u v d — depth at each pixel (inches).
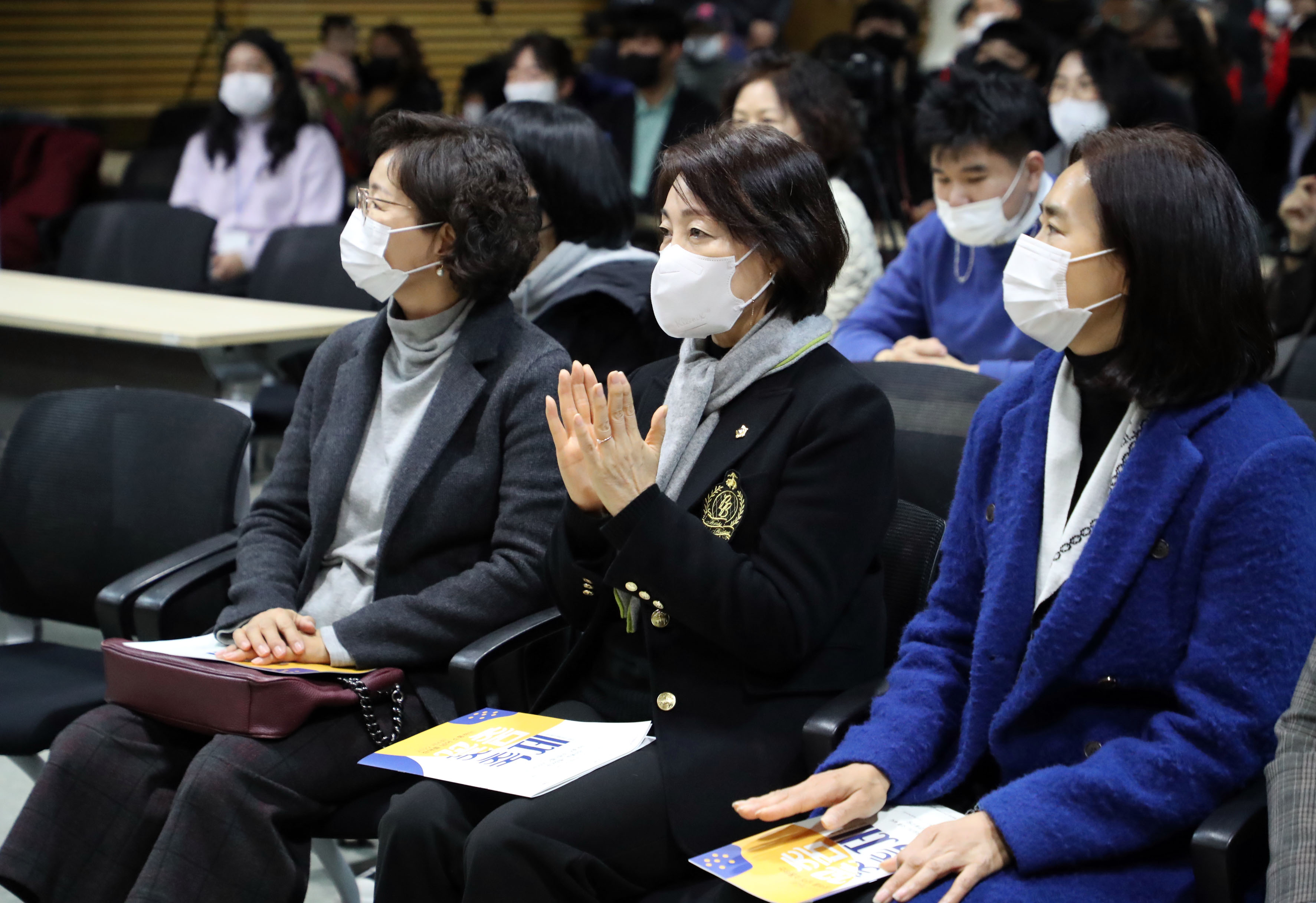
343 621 99.0
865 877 70.0
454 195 101.3
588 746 84.0
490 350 103.7
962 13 302.0
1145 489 72.1
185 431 120.6
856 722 82.1
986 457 82.4
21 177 276.1
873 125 227.6
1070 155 77.6
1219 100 217.2
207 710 93.0
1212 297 71.0
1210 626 70.1
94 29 413.4
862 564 85.5
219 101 254.7
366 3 458.9
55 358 182.7
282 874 91.4
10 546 123.3
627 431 82.0
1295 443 70.6
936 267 144.9
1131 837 69.2
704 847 81.1
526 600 99.3
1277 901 61.2
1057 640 72.8
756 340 89.4
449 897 83.1
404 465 101.9
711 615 81.7
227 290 222.2
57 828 95.0
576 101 284.2
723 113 167.6
